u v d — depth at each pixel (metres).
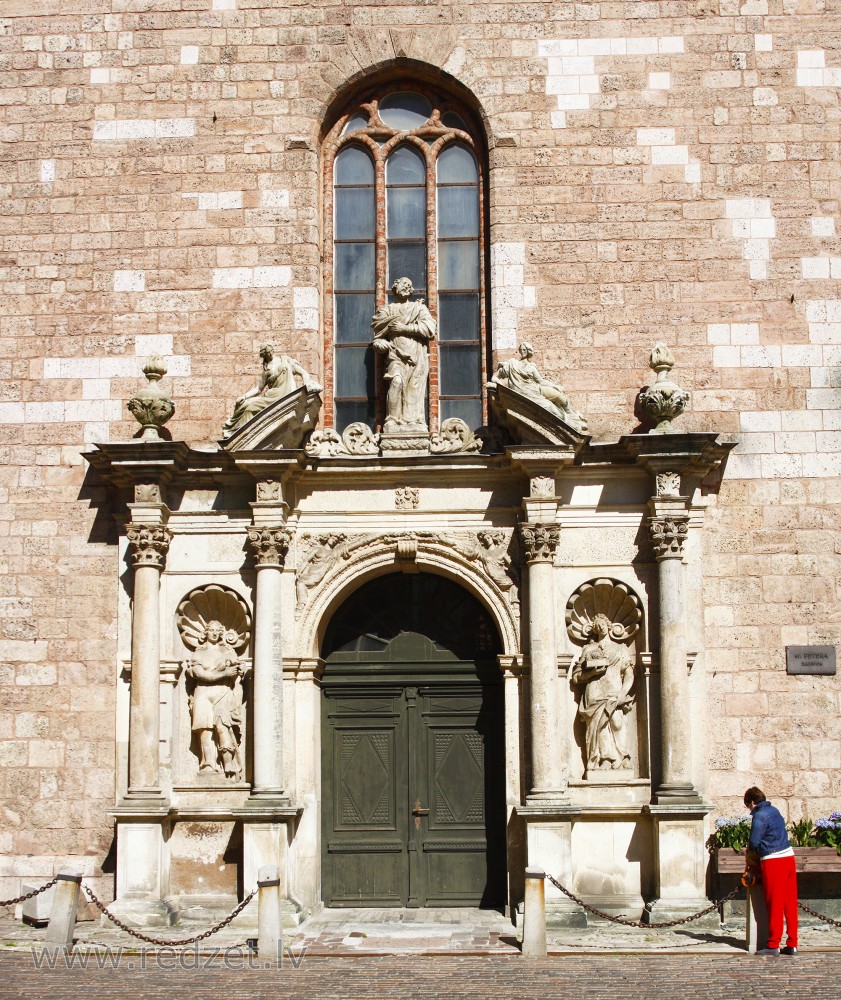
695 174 17.16
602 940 14.27
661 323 16.89
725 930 14.73
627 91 17.36
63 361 17.09
